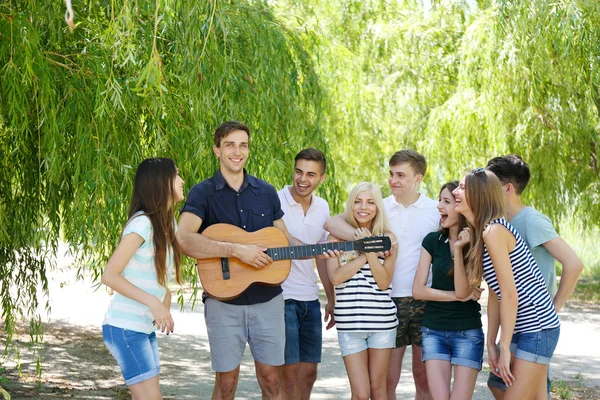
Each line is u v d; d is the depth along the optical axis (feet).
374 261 14.71
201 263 14.29
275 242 14.61
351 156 43.14
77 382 23.40
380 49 44.68
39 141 16.80
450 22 44.34
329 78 31.68
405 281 15.96
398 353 16.29
